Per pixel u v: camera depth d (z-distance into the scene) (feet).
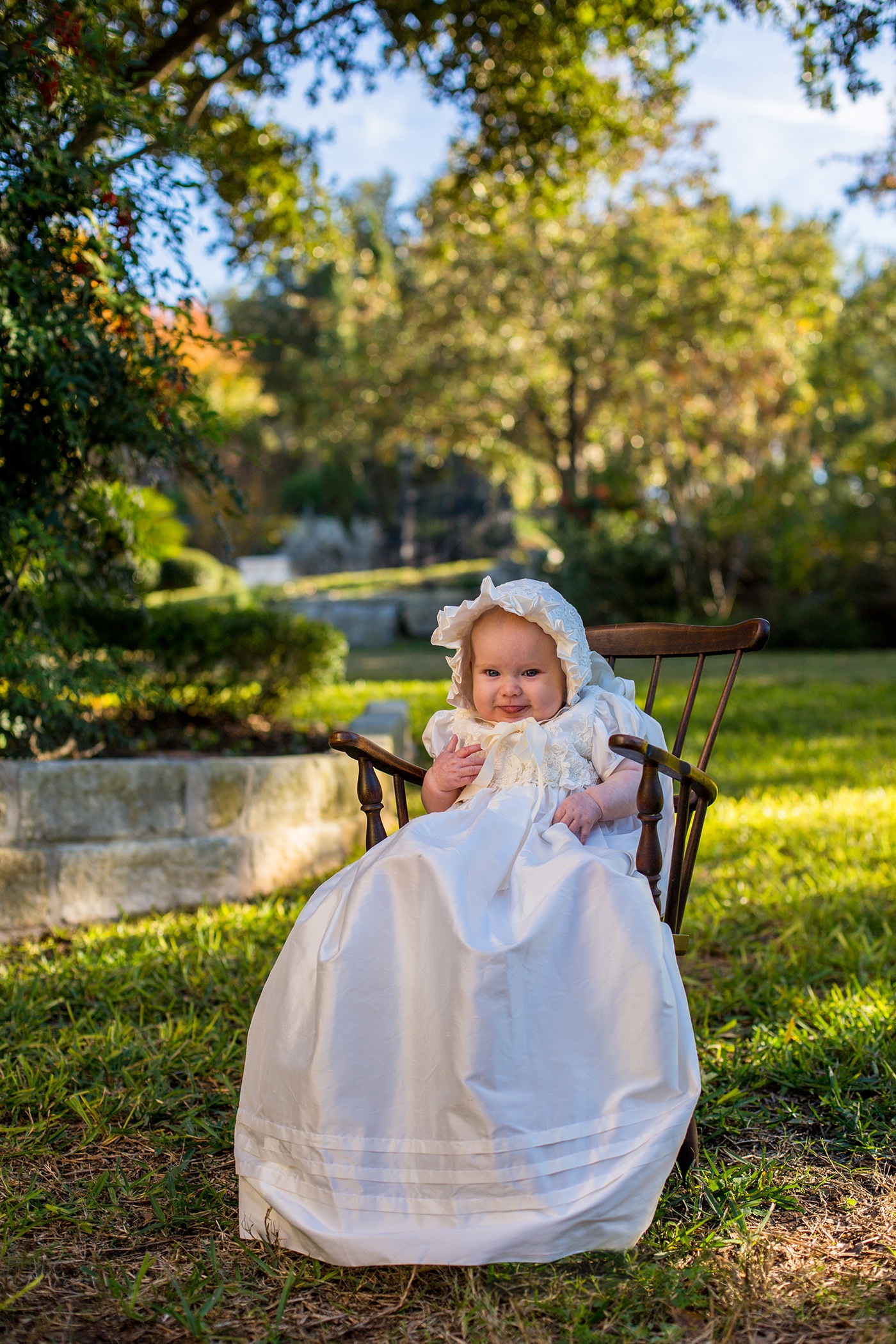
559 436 75.41
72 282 12.86
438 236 61.98
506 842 6.72
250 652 23.86
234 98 25.89
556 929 6.29
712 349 65.62
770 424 69.56
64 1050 9.54
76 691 14.73
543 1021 6.14
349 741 7.51
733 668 8.11
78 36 12.62
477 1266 6.35
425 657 63.52
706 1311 5.96
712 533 66.80
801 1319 5.84
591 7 24.17
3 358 12.80
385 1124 6.23
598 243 62.95
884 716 31.35
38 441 14.01
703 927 12.93
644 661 57.21
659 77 26.27
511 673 7.73
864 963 11.34
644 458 73.00
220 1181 7.50
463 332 69.31
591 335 65.36
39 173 12.39
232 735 22.09
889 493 67.26
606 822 7.56
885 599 67.56
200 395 14.75
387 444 88.07
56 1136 8.02
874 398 79.41
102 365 13.60
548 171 28.81
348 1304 6.10
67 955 12.46
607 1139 6.08
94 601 16.17
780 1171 7.50
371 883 6.55
